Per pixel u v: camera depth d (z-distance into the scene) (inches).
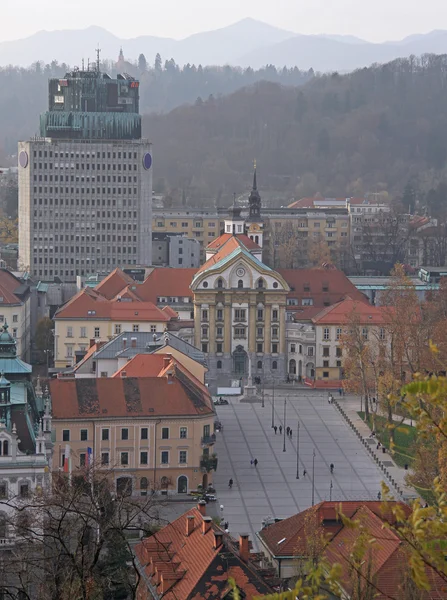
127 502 5733.3
